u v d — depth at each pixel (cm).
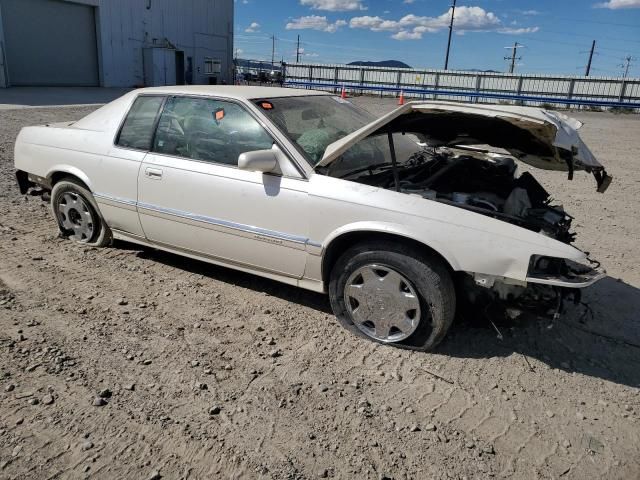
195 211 398
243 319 377
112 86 2964
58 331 348
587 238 584
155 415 272
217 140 391
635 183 898
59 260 465
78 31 2755
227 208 381
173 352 330
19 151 515
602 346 358
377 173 379
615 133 1762
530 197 388
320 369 319
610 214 688
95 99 2059
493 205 346
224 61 3950
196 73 3641
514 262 300
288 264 369
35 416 267
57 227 550
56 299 393
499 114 312
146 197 424
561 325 382
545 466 249
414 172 395
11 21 2406
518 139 380
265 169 350
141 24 3092
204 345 340
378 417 278
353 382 307
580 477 243
